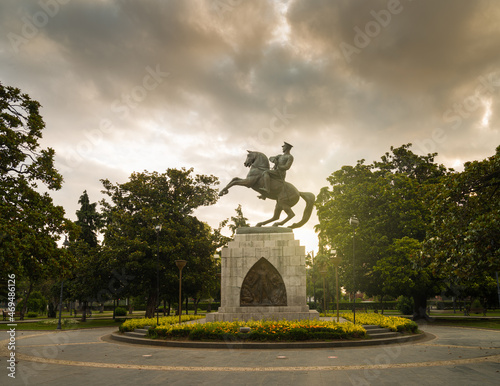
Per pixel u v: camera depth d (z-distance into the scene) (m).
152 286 35.69
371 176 41.31
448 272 14.73
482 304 44.66
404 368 11.83
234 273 21.64
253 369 11.91
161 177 39.00
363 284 37.88
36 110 19.66
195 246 36.59
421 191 35.69
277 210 23.14
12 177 18.20
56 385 9.73
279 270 21.34
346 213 38.88
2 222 15.44
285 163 23.23
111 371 11.70
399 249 33.00
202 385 9.73
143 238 35.16
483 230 13.31
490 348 16.36
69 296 43.53
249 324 18.38
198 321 22.47
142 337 20.36
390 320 22.67
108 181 39.38
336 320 23.69
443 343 18.34
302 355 14.57
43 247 17.11
